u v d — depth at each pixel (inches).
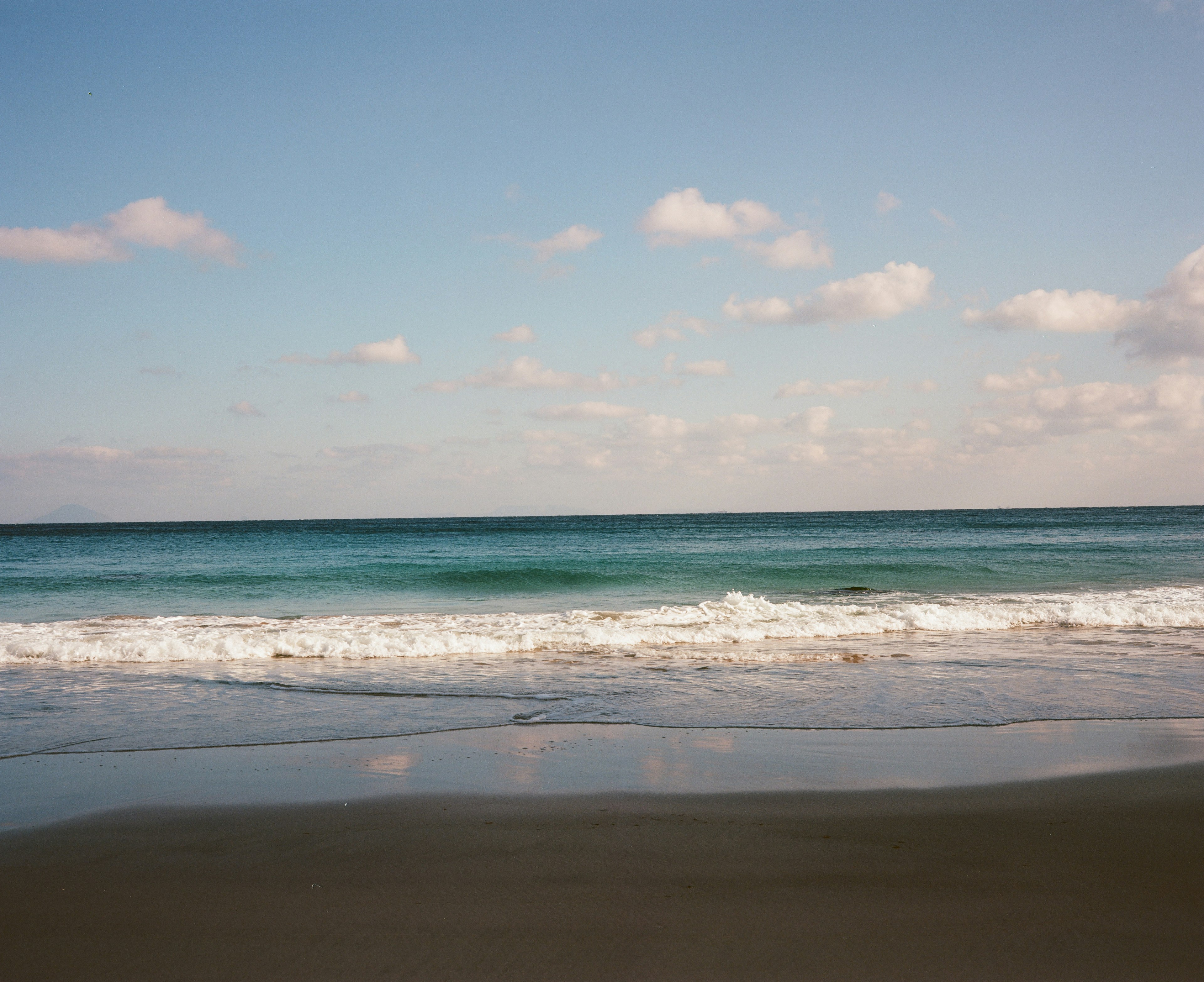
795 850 196.9
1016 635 585.3
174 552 1738.4
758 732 317.7
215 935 155.3
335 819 221.5
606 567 1219.2
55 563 1391.5
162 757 286.8
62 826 217.0
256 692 394.9
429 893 173.3
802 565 1189.7
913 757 281.9
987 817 219.9
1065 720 335.0
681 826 214.5
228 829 213.9
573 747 297.1
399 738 310.7
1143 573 1052.5
